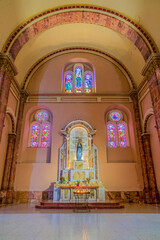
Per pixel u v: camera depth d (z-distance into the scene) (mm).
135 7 10414
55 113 14219
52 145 13258
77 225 4746
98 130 13773
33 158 13227
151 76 10281
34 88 14977
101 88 15172
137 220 5461
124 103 14594
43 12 11070
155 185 11539
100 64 15922
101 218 5855
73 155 12930
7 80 9914
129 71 14953
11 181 11734
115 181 12383
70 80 15852
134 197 12008
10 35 10352
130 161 13273
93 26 13625
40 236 3668
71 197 10320
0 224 4855
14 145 12562
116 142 13938
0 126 9047
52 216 6262
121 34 12938
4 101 9531
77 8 11328
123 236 3646
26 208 8633
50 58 15883
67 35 14594
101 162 12867
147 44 10625
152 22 10180
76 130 13602
